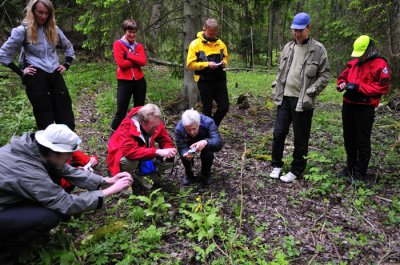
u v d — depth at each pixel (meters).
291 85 4.14
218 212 3.68
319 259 3.05
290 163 4.92
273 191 4.20
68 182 3.26
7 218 2.60
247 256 3.05
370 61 4.03
